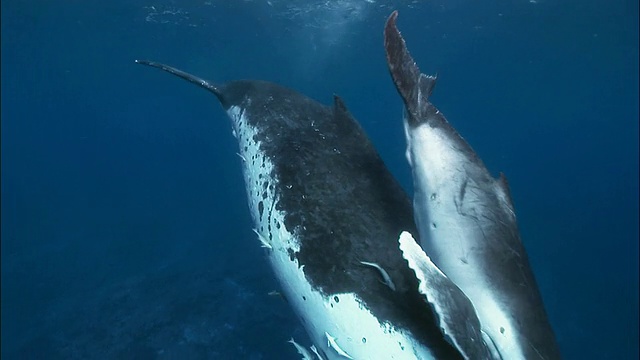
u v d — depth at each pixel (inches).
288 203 173.6
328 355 155.9
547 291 674.2
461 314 120.3
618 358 530.6
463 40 1178.6
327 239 160.1
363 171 177.8
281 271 172.6
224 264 596.7
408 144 164.6
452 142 160.2
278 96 216.1
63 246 770.2
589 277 719.1
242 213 870.4
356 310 144.8
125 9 885.2
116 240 774.5
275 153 190.7
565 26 1022.4
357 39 1091.3
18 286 623.5
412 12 869.2
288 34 1051.3
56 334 486.6
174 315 482.3
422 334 132.0
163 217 895.7
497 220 152.4
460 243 153.3
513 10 882.1
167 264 642.2
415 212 164.1
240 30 1021.2
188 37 1107.3
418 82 159.5
